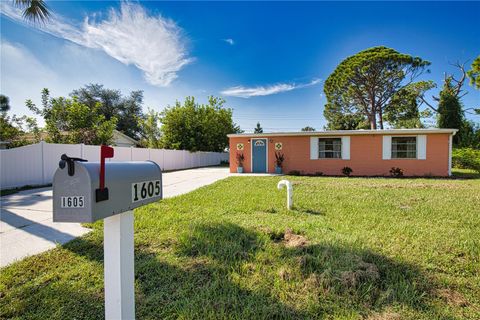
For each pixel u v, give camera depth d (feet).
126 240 4.39
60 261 8.75
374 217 13.96
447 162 37.37
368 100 76.95
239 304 6.28
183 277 7.59
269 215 14.74
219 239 10.61
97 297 6.63
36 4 20.18
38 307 6.25
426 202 17.89
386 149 39.58
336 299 6.45
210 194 21.79
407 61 68.69
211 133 75.15
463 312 5.99
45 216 15.03
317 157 42.68
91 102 99.55
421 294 6.60
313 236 10.82
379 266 8.05
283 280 7.34
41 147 29.01
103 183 3.68
